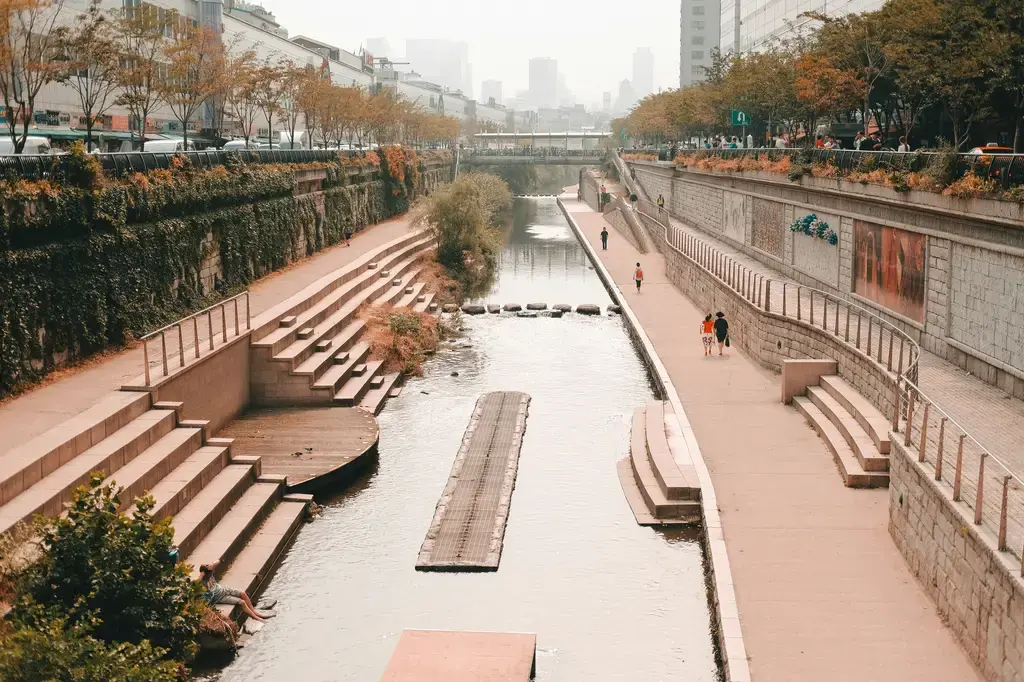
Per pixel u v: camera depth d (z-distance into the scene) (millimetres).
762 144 93250
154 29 57312
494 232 80438
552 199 187375
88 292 34312
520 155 173750
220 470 28297
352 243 76438
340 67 145875
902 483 22922
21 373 30375
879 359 31188
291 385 37594
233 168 51125
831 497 26656
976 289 31219
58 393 30125
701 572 24531
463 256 78312
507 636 20719
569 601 23203
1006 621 16641
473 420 36906
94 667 16578
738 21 124938
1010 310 29016
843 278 44812
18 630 16859
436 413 38625
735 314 47531
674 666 20359
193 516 24875
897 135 65500
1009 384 29125
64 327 32844
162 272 40500
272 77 72188
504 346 51312
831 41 57125
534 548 26016
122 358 34750
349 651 21172
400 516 28250
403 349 46281
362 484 30797
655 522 27188
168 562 20078
